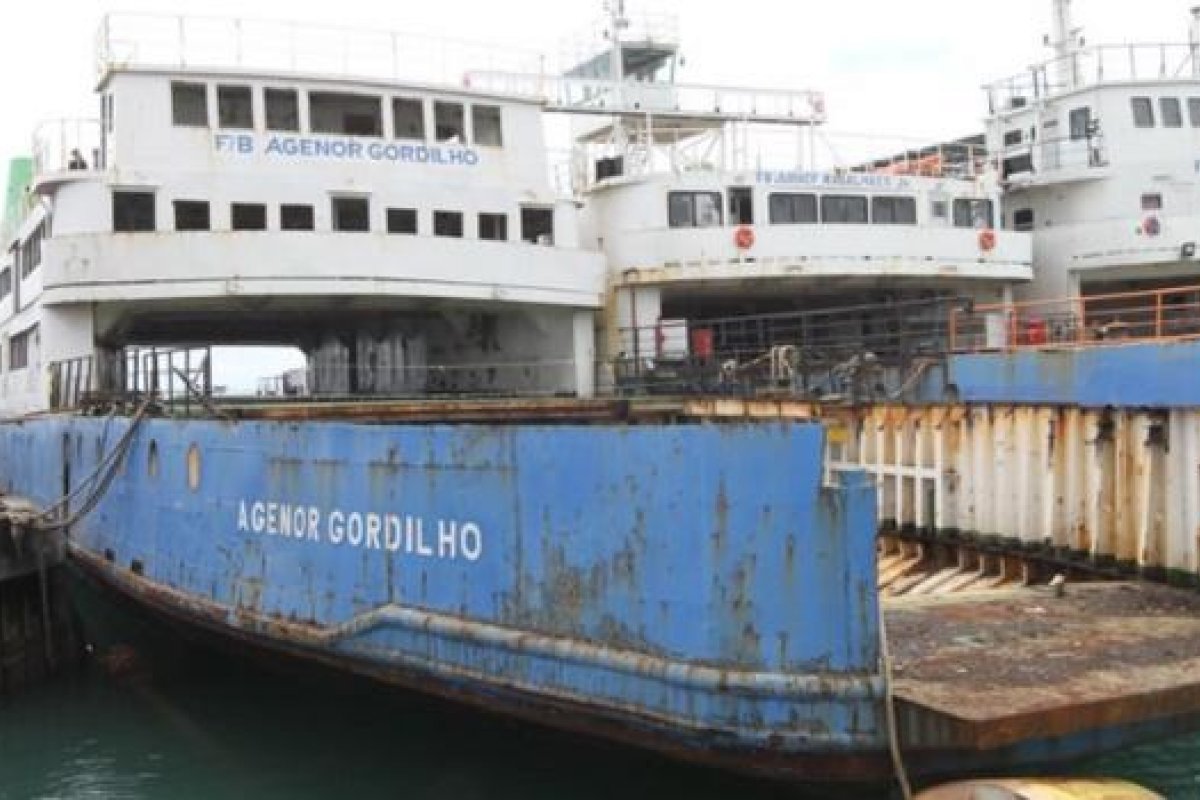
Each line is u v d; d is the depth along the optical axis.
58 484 16.11
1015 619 9.59
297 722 11.22
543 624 8.02
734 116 28.70
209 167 20.52
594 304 24.22
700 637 7.21
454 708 9.76
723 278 25.78
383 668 9.20
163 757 10.36
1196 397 12.30
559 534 7.93
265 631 10.38
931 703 7.00
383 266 20.95
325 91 21.59
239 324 26.41
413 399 21.06
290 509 10.09
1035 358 15.10
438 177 22.44
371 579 9.29
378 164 21.84
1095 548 13.62
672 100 28.09
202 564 11.40
